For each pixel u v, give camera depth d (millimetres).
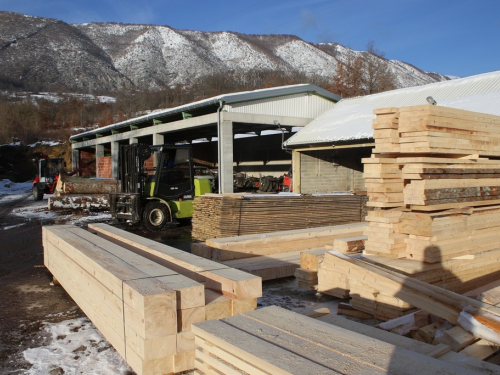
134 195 14109
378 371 2619
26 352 5098
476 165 6336
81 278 5637
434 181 5711
